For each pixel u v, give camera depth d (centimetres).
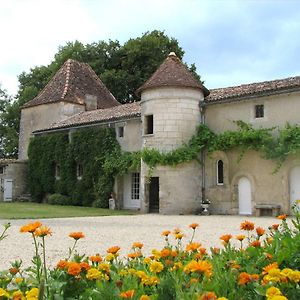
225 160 2330
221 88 2716
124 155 2748
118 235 1215
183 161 2350
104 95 3938
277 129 2153
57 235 1208
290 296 290
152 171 2405
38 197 3425
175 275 317
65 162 3147
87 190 2964
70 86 3700
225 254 417
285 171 2097
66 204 3086
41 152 3400
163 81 2427
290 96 2123
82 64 4047
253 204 2200
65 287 316
